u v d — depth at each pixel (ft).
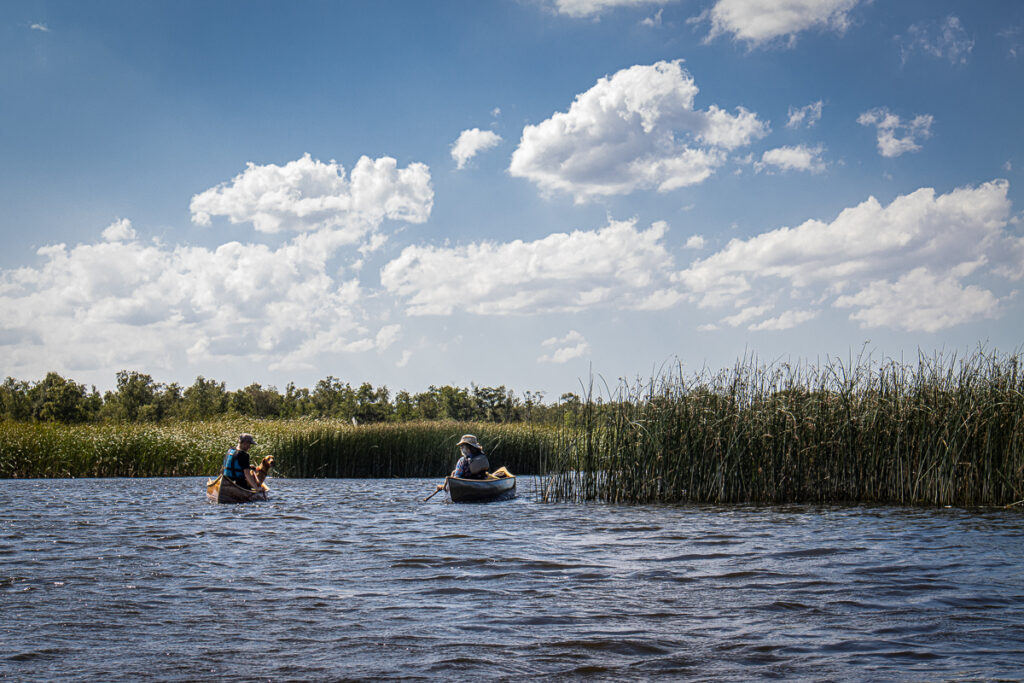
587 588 27.91
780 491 57.16
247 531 44.04
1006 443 52.44
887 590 26.86
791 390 58.65
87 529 44.60
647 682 17.88
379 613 24.45
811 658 19.36
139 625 23.13
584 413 62.95
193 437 108.68
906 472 54.90
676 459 59.47
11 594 27.30
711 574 30.17
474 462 64.54
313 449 101.60
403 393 268.62
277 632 22.31
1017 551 34.42
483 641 21.30
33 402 259.60
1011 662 18.75
